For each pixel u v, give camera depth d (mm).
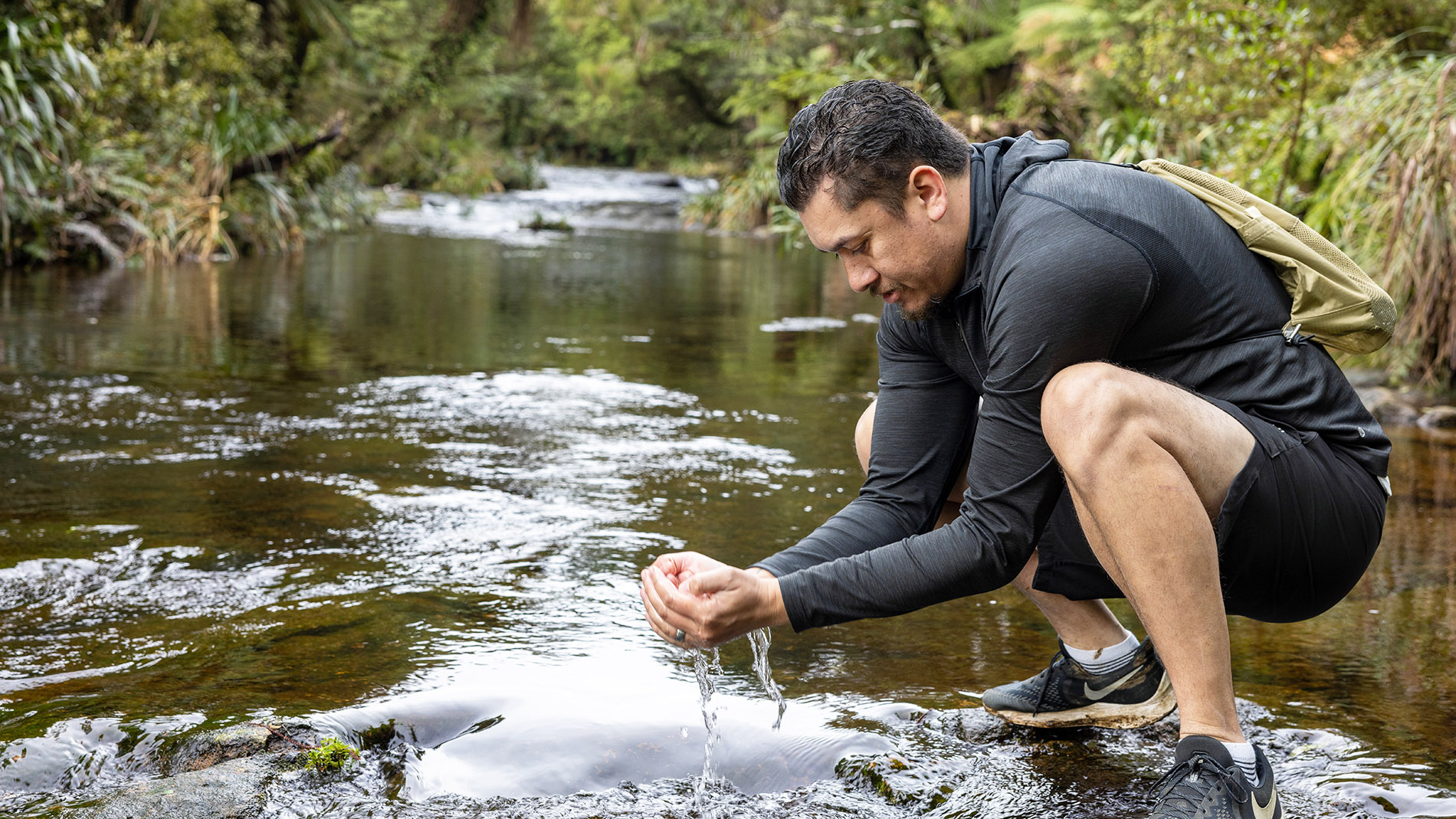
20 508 2797
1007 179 1458
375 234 14969
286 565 2438
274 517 2791
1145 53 8680
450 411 4160
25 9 9039
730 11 25062
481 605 2234
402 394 4477
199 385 4551
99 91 9930
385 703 1762
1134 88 9992
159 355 5246
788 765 1648
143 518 2746
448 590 2316
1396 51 6527
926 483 1695
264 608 2188
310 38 18922
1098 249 1366
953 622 2232
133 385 4488
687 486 3172
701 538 2689
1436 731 1726
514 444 3656
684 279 9773
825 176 1437
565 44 36969
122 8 13266
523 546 2611
